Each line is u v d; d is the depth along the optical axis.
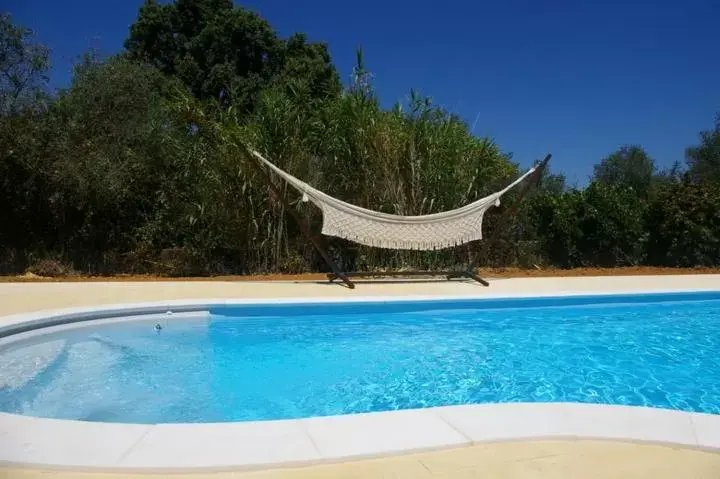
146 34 26.44
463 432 3.20
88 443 2.98
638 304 10.02
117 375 5.82
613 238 15.78
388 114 13.20
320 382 5.75
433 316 8.96
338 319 8.59
